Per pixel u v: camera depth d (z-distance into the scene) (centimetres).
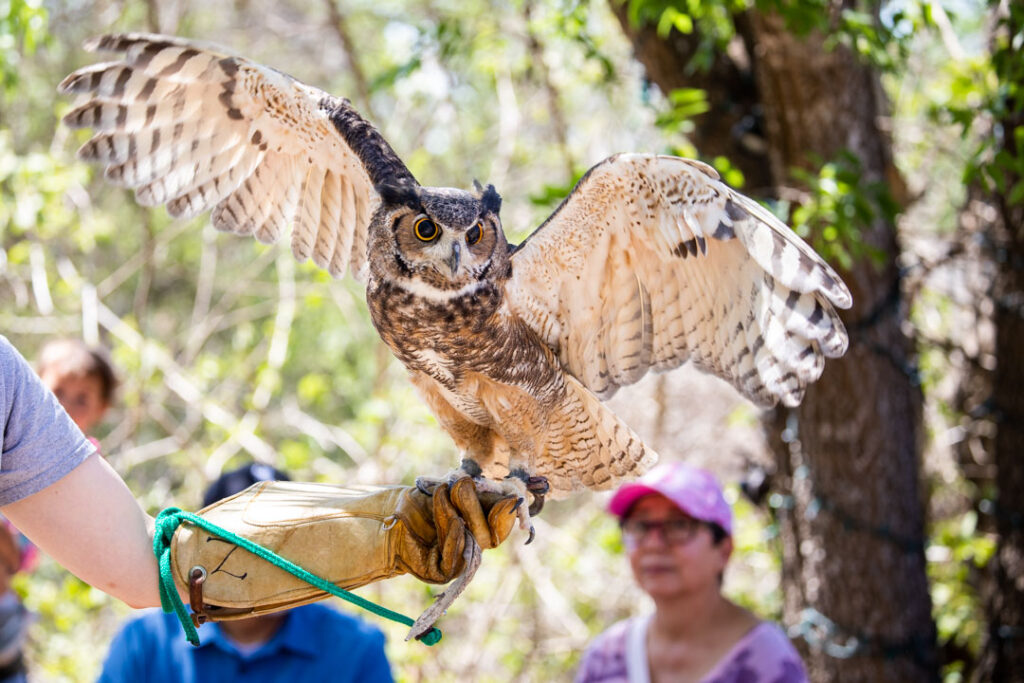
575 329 330
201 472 742
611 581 816
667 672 411
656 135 793
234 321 961
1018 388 575
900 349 582
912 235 661
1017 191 466
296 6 1041
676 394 830
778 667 398
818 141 558
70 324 795
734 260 310
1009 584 580
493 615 735
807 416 579
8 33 568
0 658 388
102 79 310
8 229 780
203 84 317
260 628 367
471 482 265
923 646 574
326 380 990
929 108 647
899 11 516
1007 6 492
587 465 347
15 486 222
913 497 582
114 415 908
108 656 369
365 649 371
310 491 267
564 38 634
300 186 335
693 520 411
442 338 302
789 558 623
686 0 538
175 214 328
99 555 232
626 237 314
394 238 299
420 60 646
